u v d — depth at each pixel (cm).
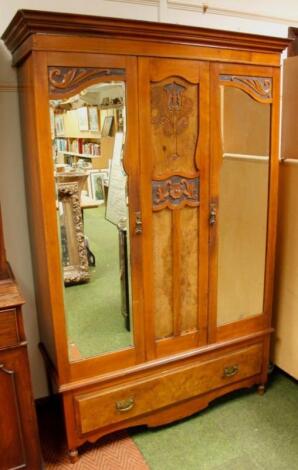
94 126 156
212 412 210
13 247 196
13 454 160
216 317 199
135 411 187
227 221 192
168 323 188
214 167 180
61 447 189
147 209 171
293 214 207
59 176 156
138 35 153
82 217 164
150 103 162
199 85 169
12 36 157
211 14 219
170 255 180
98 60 151
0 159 185
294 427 199
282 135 223
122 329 180
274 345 232
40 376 213
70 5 184
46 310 178
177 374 192
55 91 147
